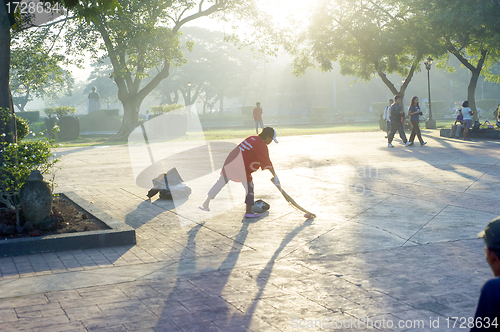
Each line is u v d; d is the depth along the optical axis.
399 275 4.11
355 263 4.48
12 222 5.54
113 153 17.38
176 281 4.06
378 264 4.43
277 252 4.89
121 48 25.09
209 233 5.71
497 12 22.27
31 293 3.79
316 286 3.88
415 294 3.65
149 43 25.06
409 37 25.36
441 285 3.83
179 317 3.29
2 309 3.45
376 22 26.12
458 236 5.31
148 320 3.23
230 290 3.82
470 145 15.73
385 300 3.54
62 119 29.66
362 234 5.52
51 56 26.25
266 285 3.93
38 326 3.14
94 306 3.50
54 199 7.45
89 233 5.20
